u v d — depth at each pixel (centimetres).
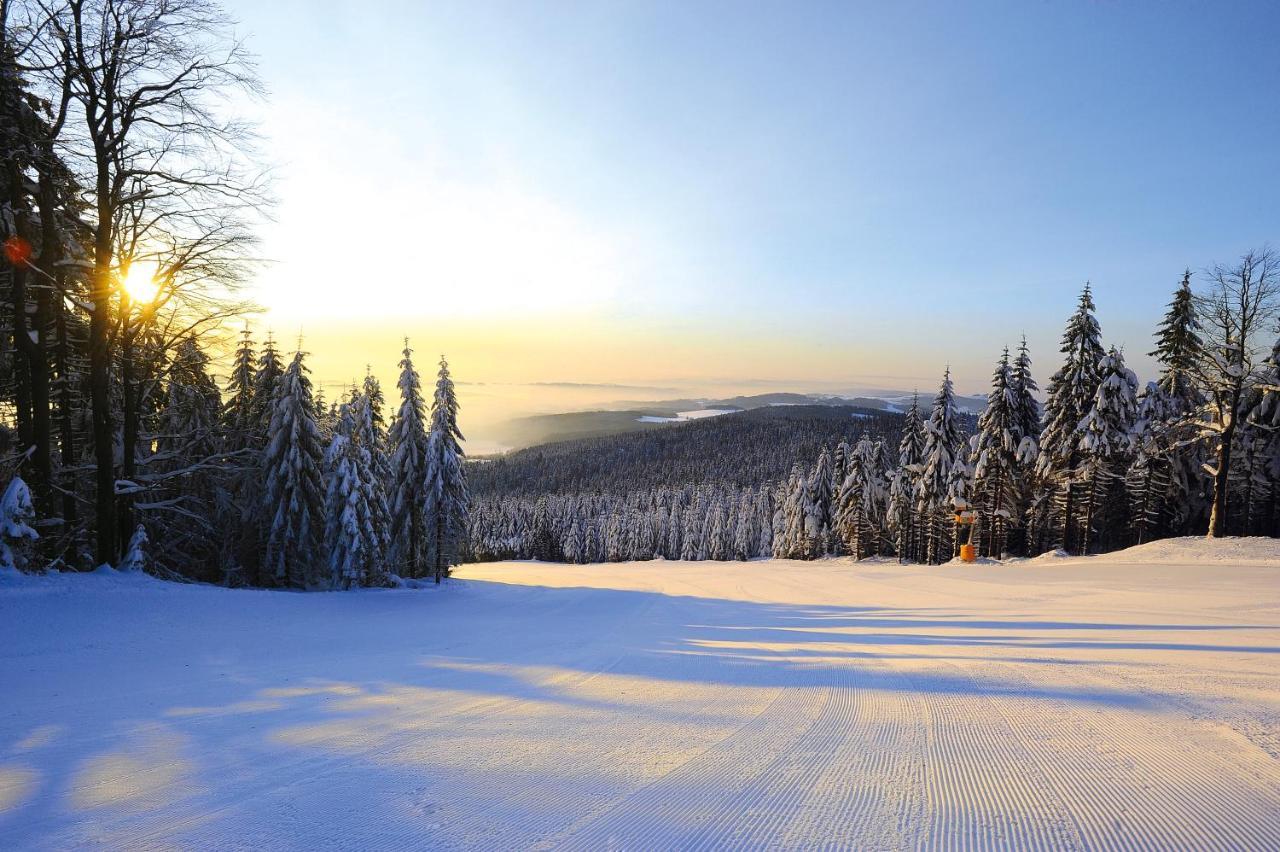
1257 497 3709
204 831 317
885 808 319
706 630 1280
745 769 383
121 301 1620
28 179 1464
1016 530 4534
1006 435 4000
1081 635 945
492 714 556
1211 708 483
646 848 283
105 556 1561
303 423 2373
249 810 343
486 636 1247
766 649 945
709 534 8694
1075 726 449
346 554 2342
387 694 670
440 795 356
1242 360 2614
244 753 453
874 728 463
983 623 1180
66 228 1614
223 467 2144
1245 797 321
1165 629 984
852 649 908
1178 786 337
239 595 1688
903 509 5006
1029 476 4075
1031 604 1554
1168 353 3531
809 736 449
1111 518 4209
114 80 1468
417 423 3216
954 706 520
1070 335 3681
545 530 11506
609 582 3634
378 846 293
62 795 376
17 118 1412
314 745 469
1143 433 3462
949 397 4481
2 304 1563
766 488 9100
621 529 10088
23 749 477
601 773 385
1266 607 1302
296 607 1688
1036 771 365
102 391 1561
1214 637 880
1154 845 274
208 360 1872
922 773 367
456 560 3409
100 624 1152
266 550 2380
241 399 2716
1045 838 282
